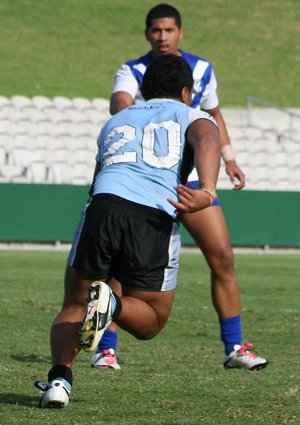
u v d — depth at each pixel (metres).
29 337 25.34
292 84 106.75
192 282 42.12
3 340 24.66
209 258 19.97
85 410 15.41
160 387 18.19
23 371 19.66
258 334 27.78
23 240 55.75
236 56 111.81
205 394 17.47
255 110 96.00
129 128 15.36
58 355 15.02
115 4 121.38
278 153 75.62
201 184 14.35
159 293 15.03
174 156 15.02
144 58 21.48
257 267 50.66
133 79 21.23
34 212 55.88
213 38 115.00
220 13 121.62
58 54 107.75
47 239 56.22
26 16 116.00
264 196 59.66
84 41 111.75
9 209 55.38
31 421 14.22
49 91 98.00
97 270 14.73
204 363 21.78
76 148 71.38
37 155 69.38
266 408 16.06
